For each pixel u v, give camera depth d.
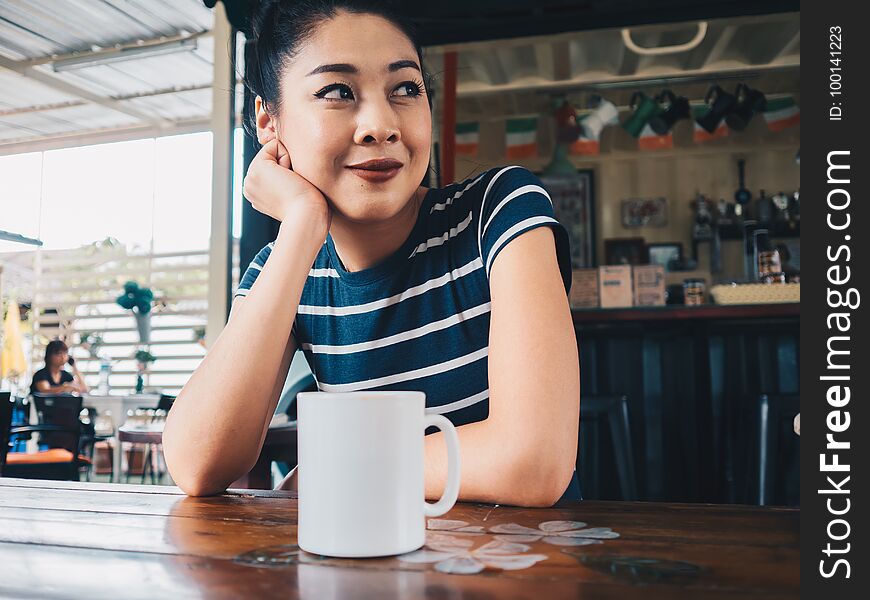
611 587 0.47
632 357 3.19
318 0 0.99
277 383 1.14
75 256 8.25
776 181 5.32
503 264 0.94
